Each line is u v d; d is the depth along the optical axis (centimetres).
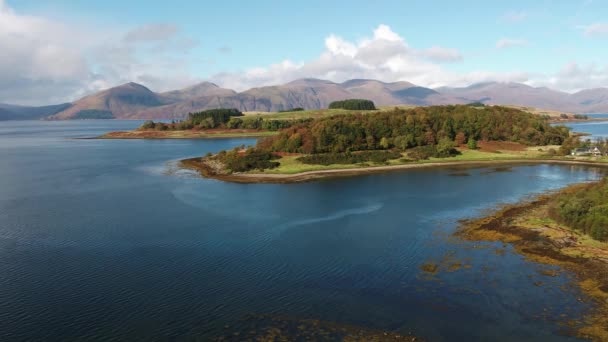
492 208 8512
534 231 6806
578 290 4759
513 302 4522
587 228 6538
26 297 4800
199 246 6425
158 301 4681
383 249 6231
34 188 10912
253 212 8425
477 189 10475
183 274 5397
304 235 6944
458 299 4612
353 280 5159
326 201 9369
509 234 6738
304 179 12262
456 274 5266
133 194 10175
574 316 4222
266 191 10575
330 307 4488
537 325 4075
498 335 3922
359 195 9956
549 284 4922
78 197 9831
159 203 9219
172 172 13638
